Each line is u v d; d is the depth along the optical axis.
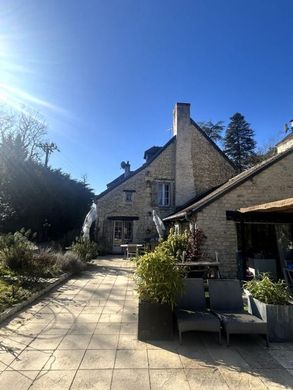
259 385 3.45
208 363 3.98
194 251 9.83
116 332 5.05
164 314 4.80
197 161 19.73
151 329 4.76
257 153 39.56
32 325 5.34
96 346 4.45
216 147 20.19
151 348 4.42
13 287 7.01
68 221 23.03
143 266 5.07
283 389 3.37
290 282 9.17
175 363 3.96
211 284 5.58
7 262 9.80
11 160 20.44
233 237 10.84
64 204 22.64
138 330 4.77
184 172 19.48
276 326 4.79
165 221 18.28
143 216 19.41
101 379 3.51
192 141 20.03
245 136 42.22
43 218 20.80
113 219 19.14
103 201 19.52
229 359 4.11
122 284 9.19
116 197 19.56
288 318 4.81
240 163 40.62
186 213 10.94
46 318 5.76
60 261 10.89
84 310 6.34
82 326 5.32
